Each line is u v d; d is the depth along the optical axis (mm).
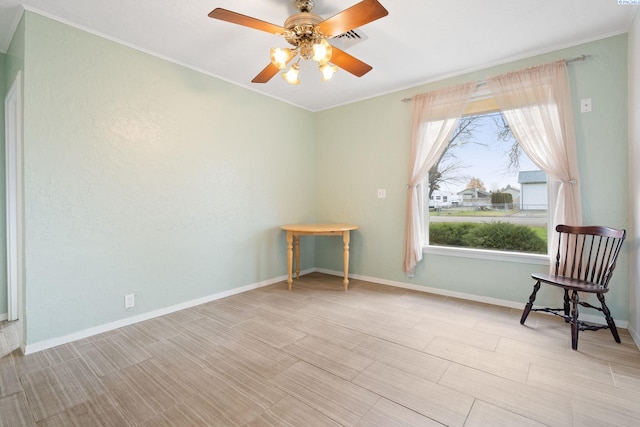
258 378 1763
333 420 1418
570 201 2520
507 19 2221
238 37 2434
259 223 3641
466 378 1749
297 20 1837
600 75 2455
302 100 3965
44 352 2078
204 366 1895
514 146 2980
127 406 1527
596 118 2477
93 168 2330
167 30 2326
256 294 3363
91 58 2305
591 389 1637
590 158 2504
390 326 2486
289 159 4016
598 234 2285
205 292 3104
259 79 2377
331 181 4230
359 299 3178
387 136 3678
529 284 2840
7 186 2553
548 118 2611
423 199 3475
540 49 2662
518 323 2535
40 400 1575
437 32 2391
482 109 3096
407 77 3250
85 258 2307
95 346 2162
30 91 2033
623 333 2322
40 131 2078
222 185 3236
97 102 2340
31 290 2070
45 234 2119
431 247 3371
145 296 2652
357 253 3996
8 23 2174
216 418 1438
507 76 2799
